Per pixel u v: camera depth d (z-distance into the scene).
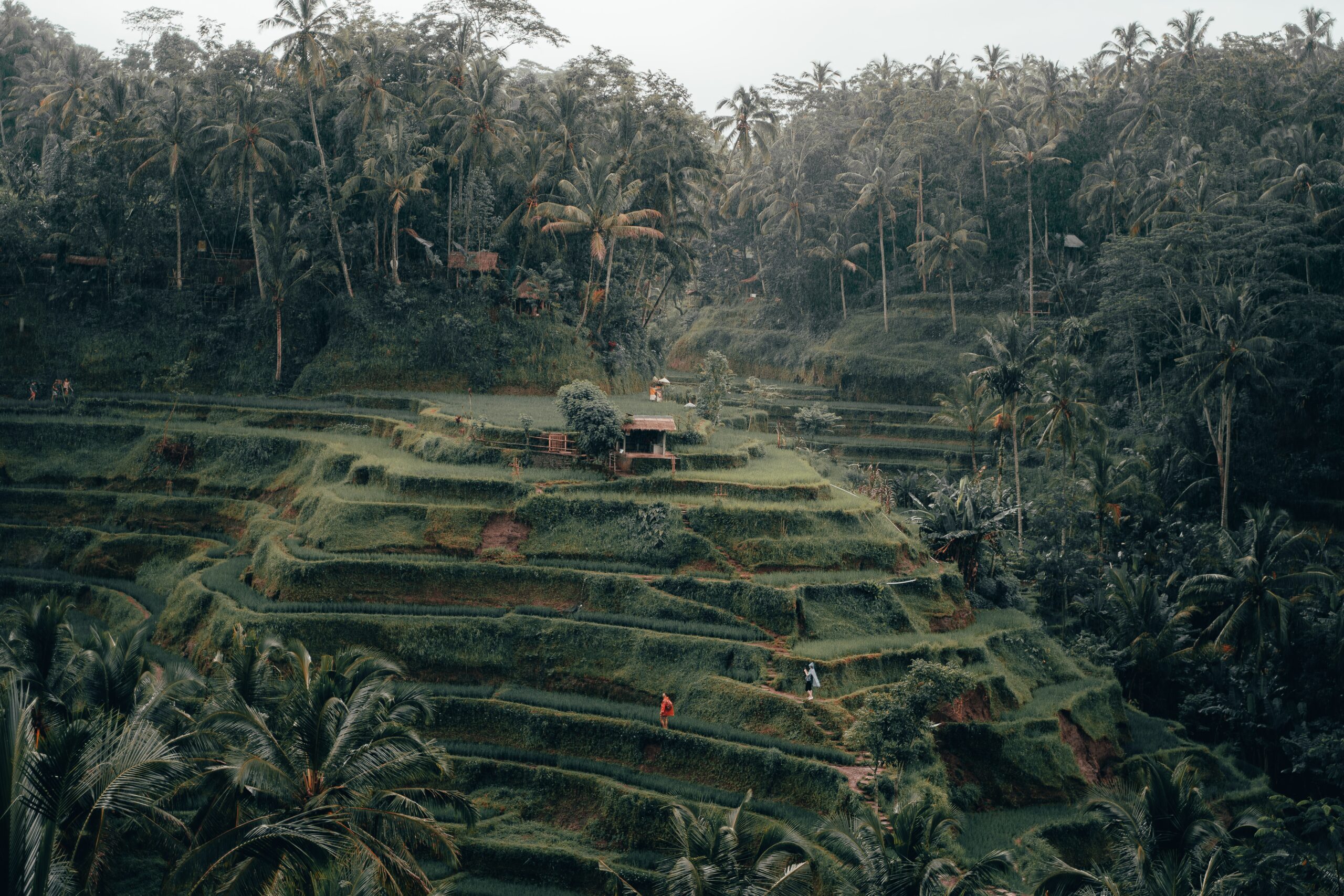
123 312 85.12
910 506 78.62
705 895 27.58
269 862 24.00
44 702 33.97
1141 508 77.88
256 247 79.50
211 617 52.06
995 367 77.75
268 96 84.50
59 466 72.50
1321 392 81.06
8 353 82.94
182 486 70.81
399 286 84.19
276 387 82.88
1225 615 62.78
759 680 46.53
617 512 55.91
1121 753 53.97
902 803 33.91
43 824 16.33
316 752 27.77
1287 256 82.88
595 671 48.31
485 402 77.19
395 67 89.12
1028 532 78.94
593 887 37.81
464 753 44.09
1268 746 60.34
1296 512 77.81
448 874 38.25
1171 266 82.88
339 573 52.12
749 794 31.89
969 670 50.28
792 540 55.38
